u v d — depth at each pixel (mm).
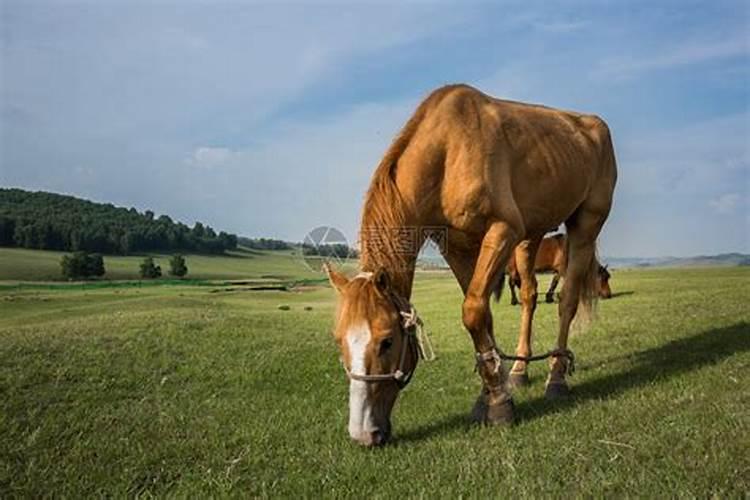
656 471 3578
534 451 4223
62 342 8586
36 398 5895
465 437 4797
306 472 4027
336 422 5309
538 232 6594
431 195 5316
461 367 8000
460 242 5645
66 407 5699
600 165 7344
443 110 5379
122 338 9219
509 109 6148
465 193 5254
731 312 10773
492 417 5164
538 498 3320
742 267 37312
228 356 8312
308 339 10227
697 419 4617
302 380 7184
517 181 5863
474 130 5391
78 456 4387
